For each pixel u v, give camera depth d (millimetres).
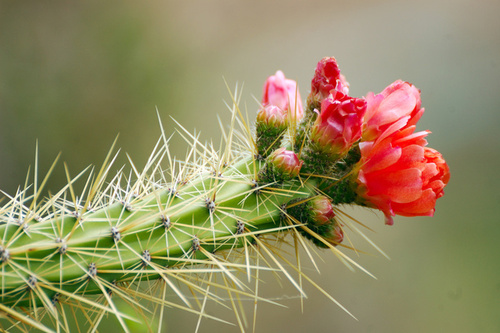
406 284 1029
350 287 1020
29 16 1079
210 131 1112
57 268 456
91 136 1053
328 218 477
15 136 1000
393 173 474
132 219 472
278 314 979
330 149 478
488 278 1019
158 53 1132
